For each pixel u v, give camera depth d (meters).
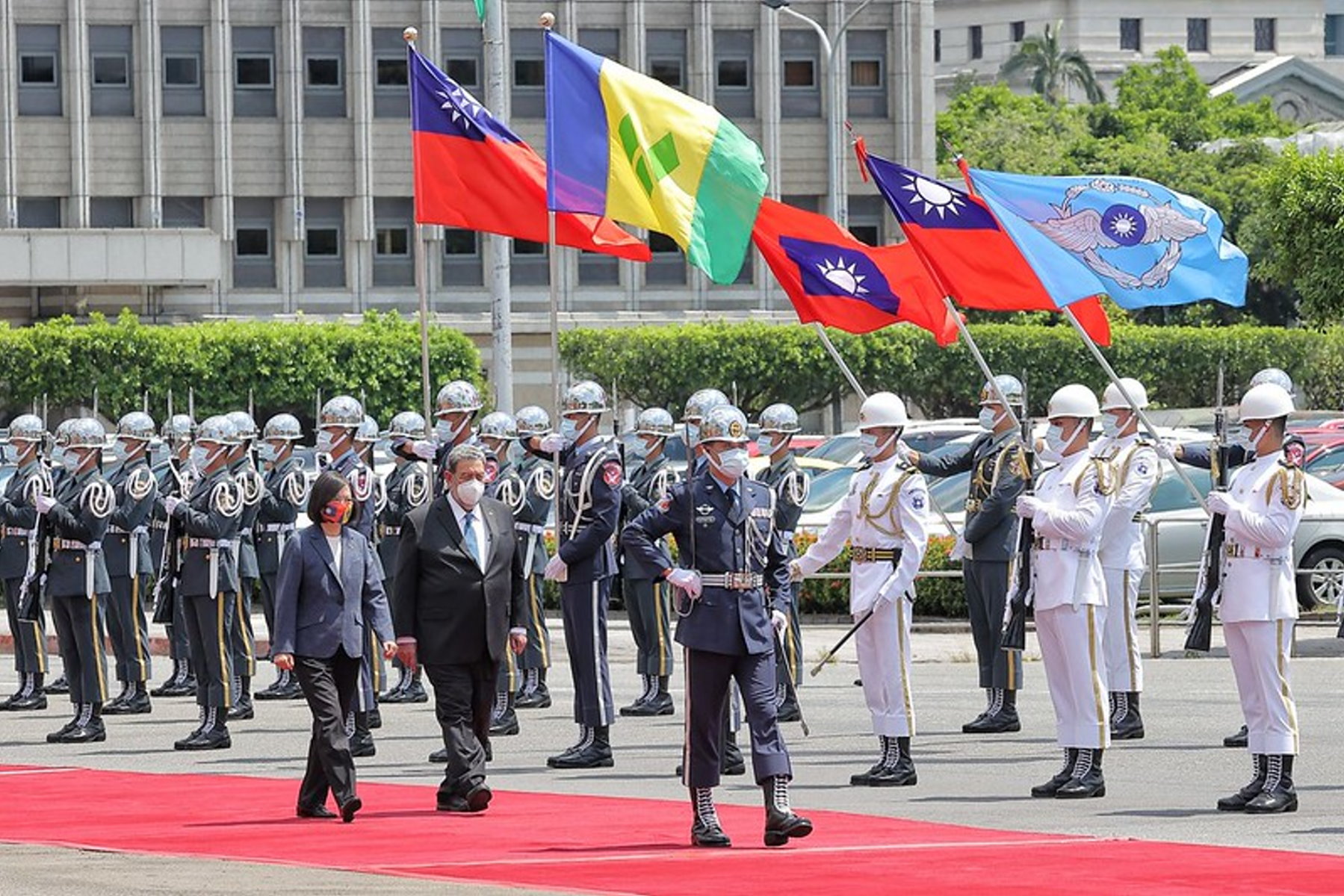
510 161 37.19
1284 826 25.19
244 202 131.38
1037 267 35.22
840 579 54.69
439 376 120.00
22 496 40.00
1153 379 131.75
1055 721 36.19
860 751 32.91
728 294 137.00
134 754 34.31
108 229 125.62
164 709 40.84
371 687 34.81
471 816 26.75
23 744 35.78
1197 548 53.12
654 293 136.12
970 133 188.75
